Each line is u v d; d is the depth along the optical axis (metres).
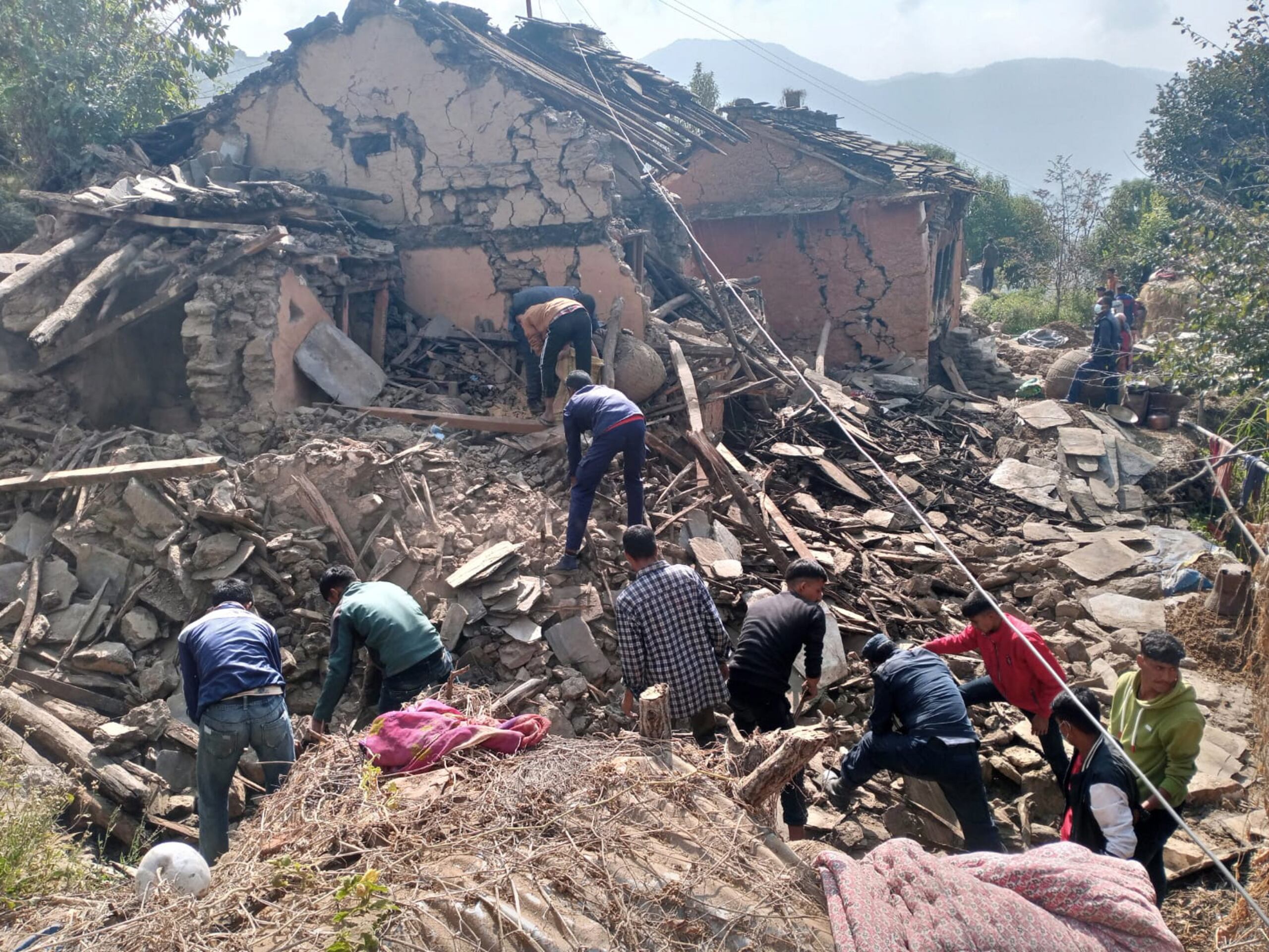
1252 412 8.35
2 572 6.02
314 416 7.75
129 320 7.60
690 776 3.26
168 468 6.17
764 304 14.30
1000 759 5.68
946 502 9.52
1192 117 19.30
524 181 9.62
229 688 4.51
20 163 11.87
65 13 11.54
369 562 6.36
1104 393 12.23
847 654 6.82
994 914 2.54
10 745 4.88
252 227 8.01
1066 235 23.72
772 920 2.67
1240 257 8.23
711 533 7.45
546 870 2.79
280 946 2.54
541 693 5.76
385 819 3.09
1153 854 4.16
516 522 6.70
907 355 15.45
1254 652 4.12
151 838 4.67
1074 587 7.91
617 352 8.78
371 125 10.03
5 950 2.78
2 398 7.42
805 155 15.72
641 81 12.82
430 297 10.11
